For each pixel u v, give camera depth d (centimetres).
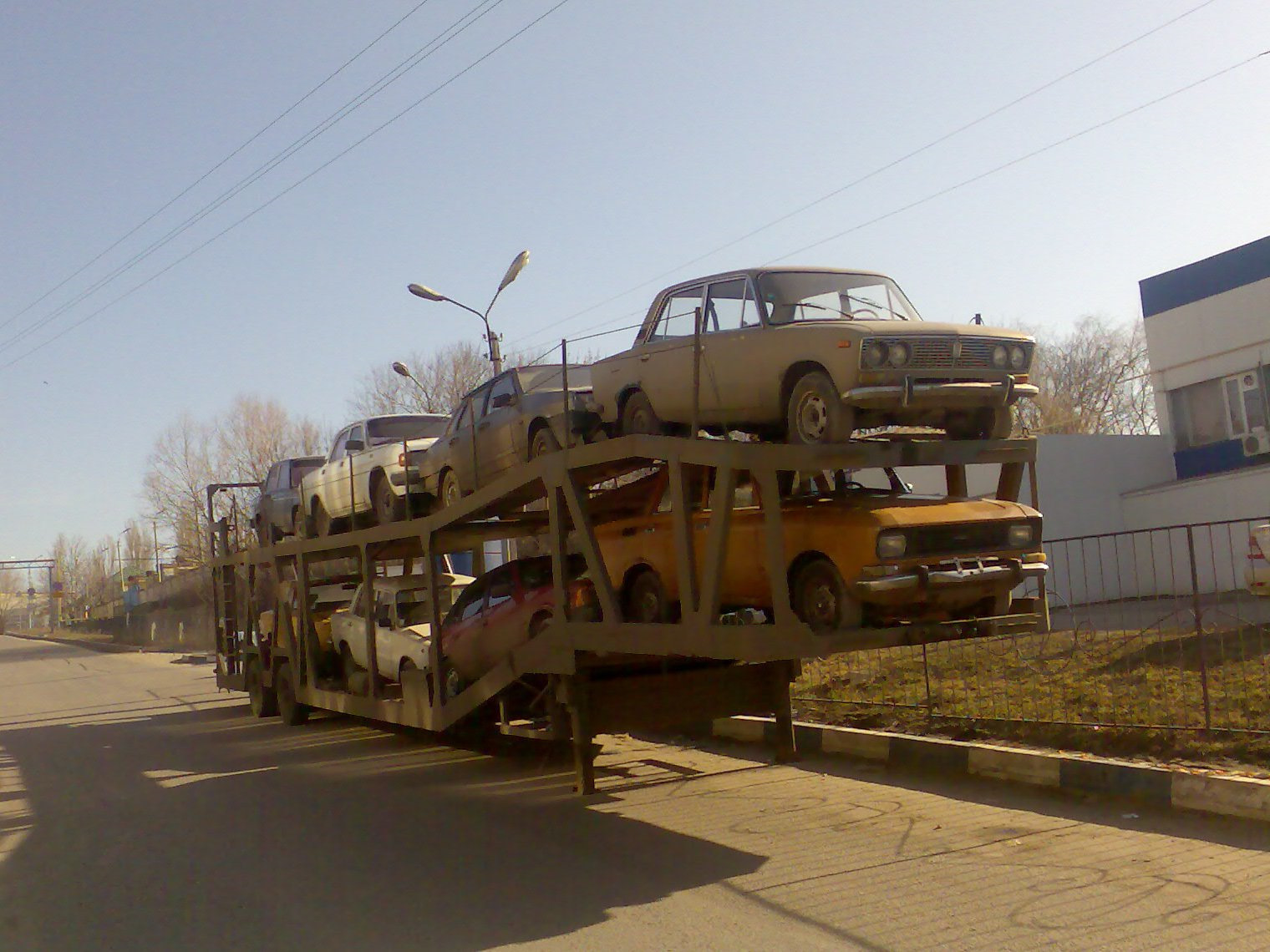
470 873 709
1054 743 888
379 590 1377
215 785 1113
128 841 862
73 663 4109
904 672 1171
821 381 743
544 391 1064
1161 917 543
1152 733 835
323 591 1605
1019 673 1068
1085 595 1118
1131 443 2452
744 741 1162
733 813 848
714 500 720
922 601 678
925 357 723
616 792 960
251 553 1695
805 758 1047
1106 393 4881
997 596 722
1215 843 664
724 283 855
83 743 1536
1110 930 530
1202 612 984
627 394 951
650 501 916
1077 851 670
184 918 639
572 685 927
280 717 1716
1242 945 498
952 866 658
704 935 560
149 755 1371
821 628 703
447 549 1230
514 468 936
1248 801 695
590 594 909
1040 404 4291
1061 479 2347
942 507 696
